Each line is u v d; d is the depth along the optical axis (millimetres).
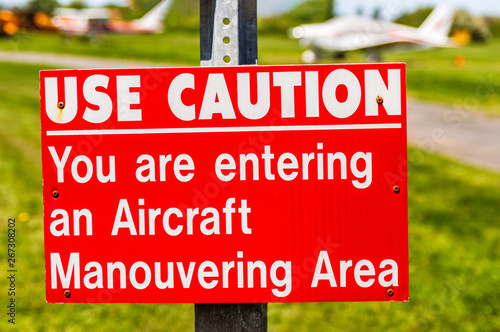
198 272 1699
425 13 46281
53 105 1687
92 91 1682
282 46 51625
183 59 39219
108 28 43938
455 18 76000
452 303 5328
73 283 1705
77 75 1678
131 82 1679
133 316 4727
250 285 1696
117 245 1698
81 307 4832
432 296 5480
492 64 39812
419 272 6137
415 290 5621
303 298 1689
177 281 1703
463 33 66625
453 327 4891
